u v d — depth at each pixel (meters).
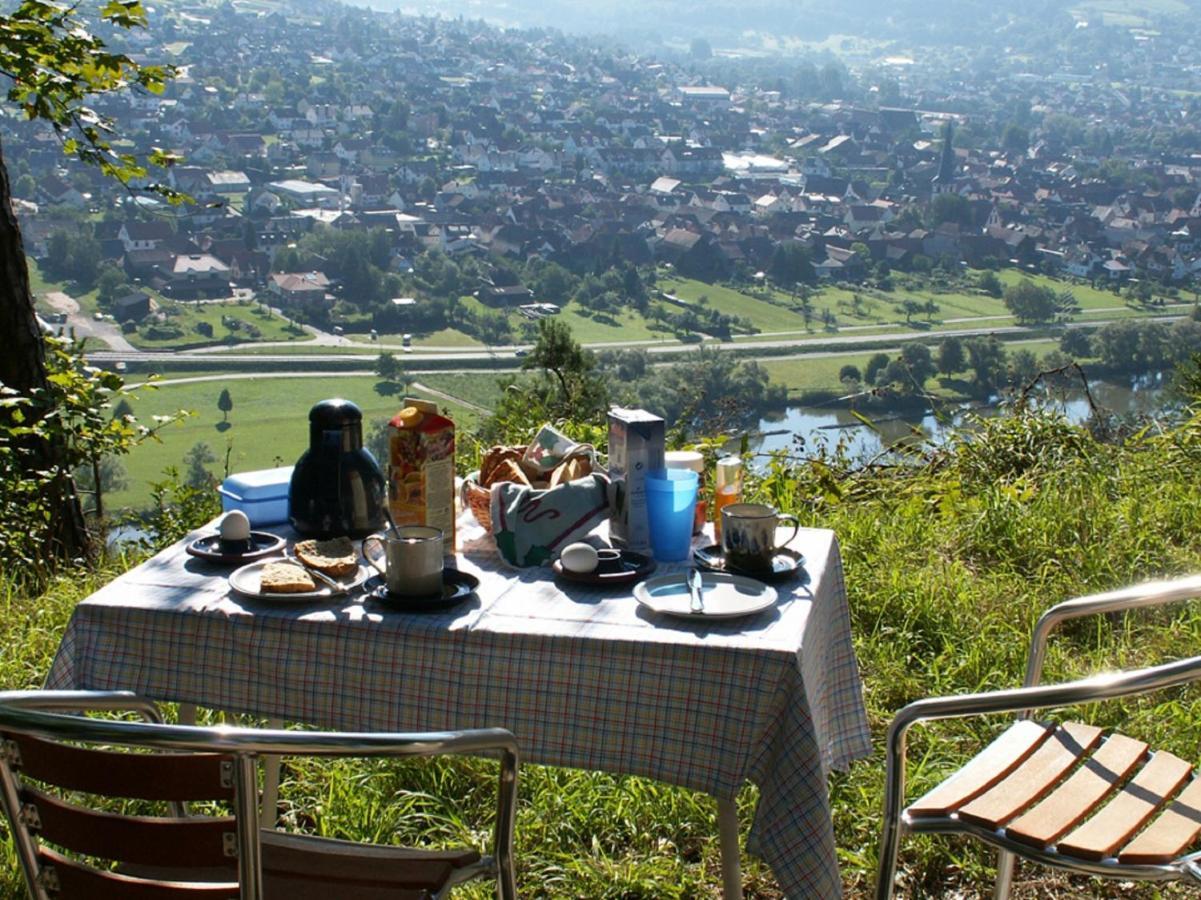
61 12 6.26
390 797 2.95
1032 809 1.96
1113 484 5.67
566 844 2.81
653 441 2.45
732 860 2.13
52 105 6.37
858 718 2.58
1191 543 4.91
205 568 2.39
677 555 2.44
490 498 2.46
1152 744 3.24
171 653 2.19
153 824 1.60
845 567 4.41
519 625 2.10
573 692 2.05
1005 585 4.39
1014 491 5.27
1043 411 6.50
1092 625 4.09
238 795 1.57
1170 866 1.81
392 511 2.42
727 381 44.75
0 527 4.89
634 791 2.92
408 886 1.81
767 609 2.18
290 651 2.15
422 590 2.19
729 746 2.00
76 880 1.67
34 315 5.65
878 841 2.82
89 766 1.58
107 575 4.51
